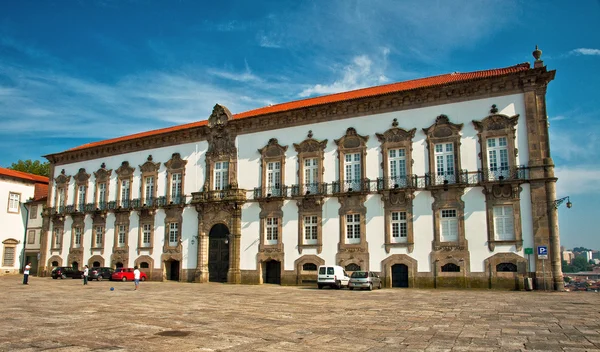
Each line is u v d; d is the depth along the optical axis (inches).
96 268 1622.8
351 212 1277.1
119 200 1740.9
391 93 1251.2
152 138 1688.0
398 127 1250.0
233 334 491.8
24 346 425.1
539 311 668.1
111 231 1739.7
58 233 1904.5
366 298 908.6
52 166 1978.3
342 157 1317.7
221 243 1502.2
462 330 509.0
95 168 1841.8
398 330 514.6
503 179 1109.7
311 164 1373.0
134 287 1247.5
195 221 1552.7
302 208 1354.6
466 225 1139.3
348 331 510.0
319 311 697.0
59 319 605.0
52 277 1739.7
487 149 1148.5
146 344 436.5
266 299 896.3
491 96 1156.5
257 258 1408.7
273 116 1445.6
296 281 1331.2
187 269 1540.4
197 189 1571.1
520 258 1077.8
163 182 1654.8
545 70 1097.4
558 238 1057.5
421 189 1200.2
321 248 1305.4
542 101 1110.4
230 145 1521.9
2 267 2022.6
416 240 1187.3
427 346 424.2
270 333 498.3
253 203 1445.6
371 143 1282.0
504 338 457.4
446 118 1195.9
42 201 2085.4
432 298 895.1
